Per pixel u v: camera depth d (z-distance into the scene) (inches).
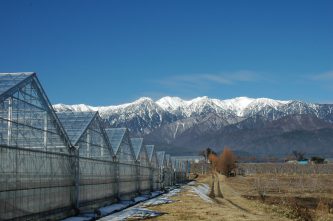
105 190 1759.4
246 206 2068.2
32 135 1175.0
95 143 1681.8
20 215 1026.7
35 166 1109.1
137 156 2486.5
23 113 1133.1
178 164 5088.6
